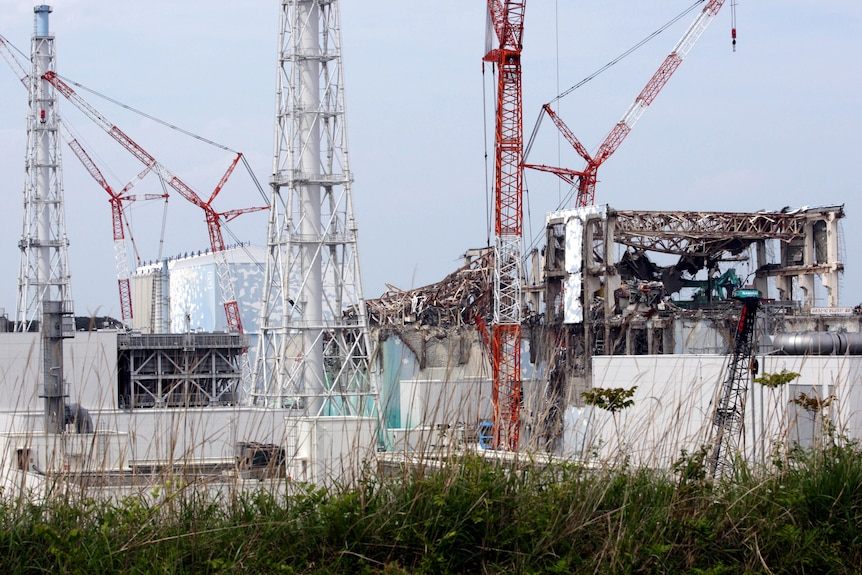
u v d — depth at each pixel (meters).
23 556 26.59
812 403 36.03
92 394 102.00
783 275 198.62
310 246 137.12
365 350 139.62
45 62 197.00
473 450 30.53
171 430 29.81
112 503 29.22
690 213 185.38
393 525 28.45
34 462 35.06
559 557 28.12
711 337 160.75
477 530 28.52
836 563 28.97
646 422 34.09
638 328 165.25
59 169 197.25
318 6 138.12
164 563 26.27
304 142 137.00
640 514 29.77
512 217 175.25
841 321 173.62
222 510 28.94
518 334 170.62
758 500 30.78
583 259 178.12
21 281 193.50
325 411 130.38
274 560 27.62
